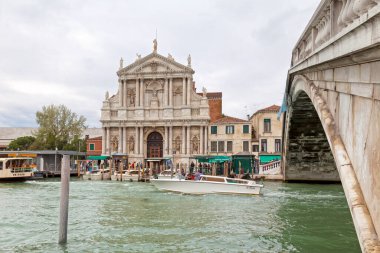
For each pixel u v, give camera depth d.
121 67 60.19
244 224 16.67
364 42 4.59
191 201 25.09
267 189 32.53
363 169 5.61
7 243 13.43
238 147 55.78
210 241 13.56
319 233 14.56
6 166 41.47
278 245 12.81
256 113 57.38
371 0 4.68
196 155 53.25
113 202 24.72
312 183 38.00
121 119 59.28
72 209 21.47
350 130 6.44
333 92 7.93
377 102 4.93
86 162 56.94
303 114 23.52
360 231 5.07
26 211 20.50
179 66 58.41
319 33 9.47
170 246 12.95
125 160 57.28
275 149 54.91
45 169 57.22
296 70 13.12
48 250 12.53
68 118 71.00
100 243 13.39
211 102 64.56
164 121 58.25
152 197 27.62
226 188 28.73
